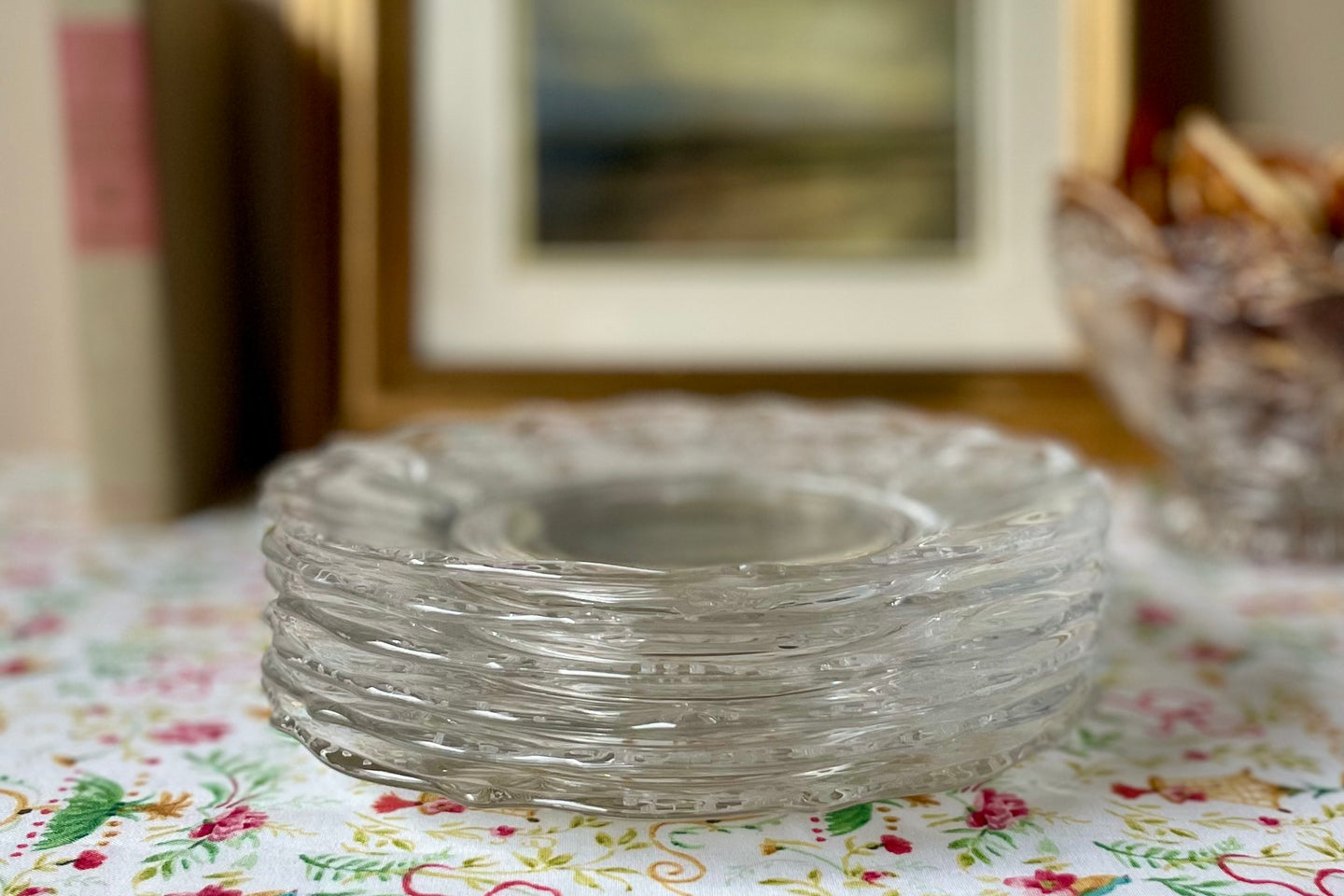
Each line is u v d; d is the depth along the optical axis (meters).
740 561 0.42
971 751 0.32
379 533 0.42
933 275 0.81
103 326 0.65
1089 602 0.35
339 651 0.32
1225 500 0.61
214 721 0.40
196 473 0.72
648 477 0.54
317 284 0.79
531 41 0.81
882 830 0.32
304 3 0.77
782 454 0.58
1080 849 0.31
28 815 0.33
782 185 0.81
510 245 0.81
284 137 0.84
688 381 0.80
